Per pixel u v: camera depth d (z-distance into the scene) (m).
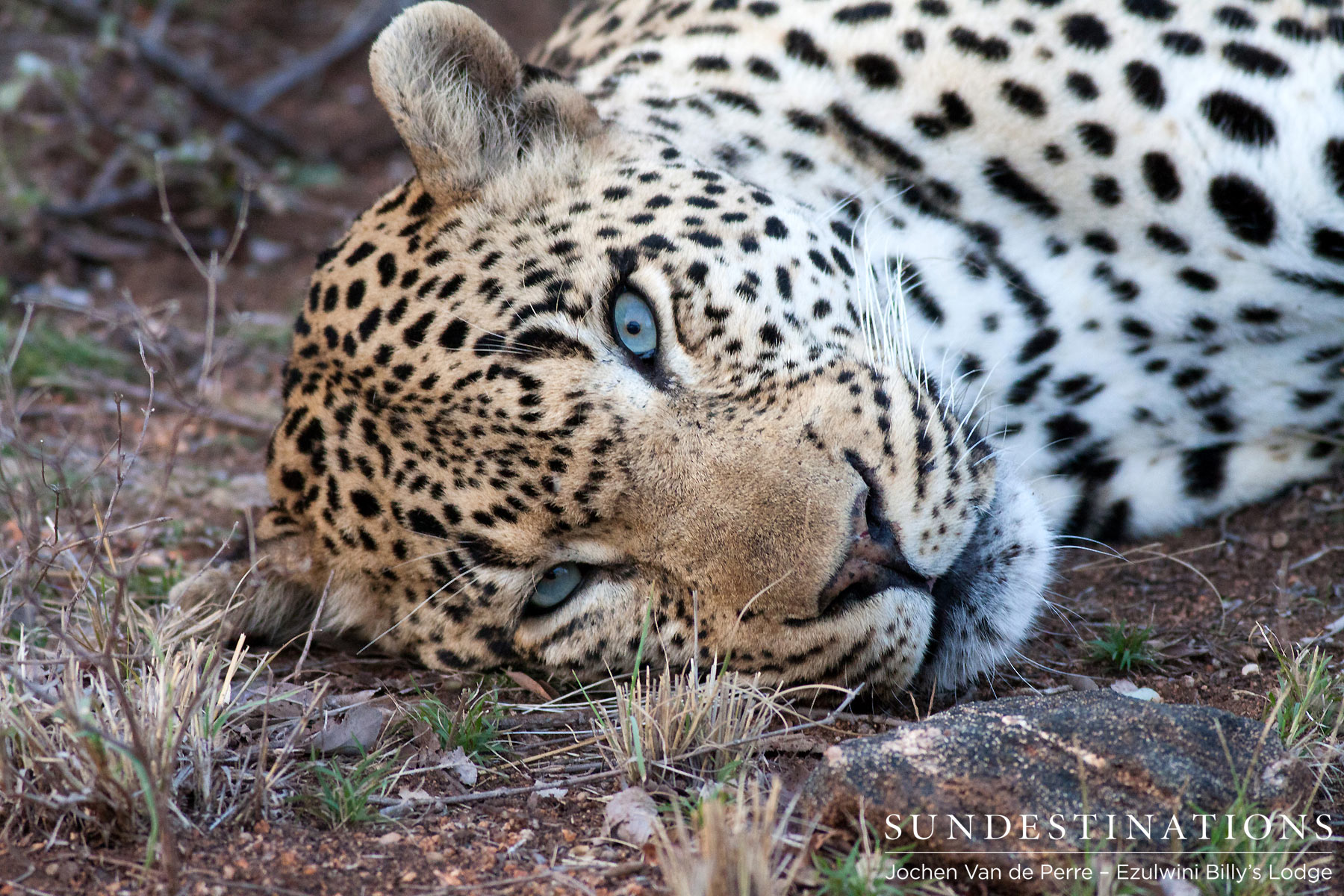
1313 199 8.28
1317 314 8.64
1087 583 9.02
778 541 6.55
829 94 8.73
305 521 8.00
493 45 8.04
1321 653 7.65
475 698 7.33
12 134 16.75
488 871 5.84
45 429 12.02
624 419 6.88
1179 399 9.16
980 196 8.69
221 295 15.18
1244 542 9.13
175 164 16.59
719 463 6.74
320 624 8.23
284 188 17.05
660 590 7.02
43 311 14.19
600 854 5.95
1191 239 8.55
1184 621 8.31
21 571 7.54
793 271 7.55
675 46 9.29
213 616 7.48
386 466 7.41
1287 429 9.30
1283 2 8.39
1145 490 9.42
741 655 6.86
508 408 6.96
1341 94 8.21
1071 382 8.95
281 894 5.62
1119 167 8.49
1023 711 6.13
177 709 6.52
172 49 19.64
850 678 6.85
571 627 7.35
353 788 6.30
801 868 5.56
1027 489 7.77
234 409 12.80
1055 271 8.74
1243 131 8.32
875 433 6.81
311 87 19.39
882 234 8.54
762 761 6.61
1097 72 8.48
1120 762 5.84
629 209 7.47
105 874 5.76
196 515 10.71
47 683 7.00
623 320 7.16
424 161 7.70
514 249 7.41
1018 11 8.62
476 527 7.18
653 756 6.54
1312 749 6.45
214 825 6.12
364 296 7.66
